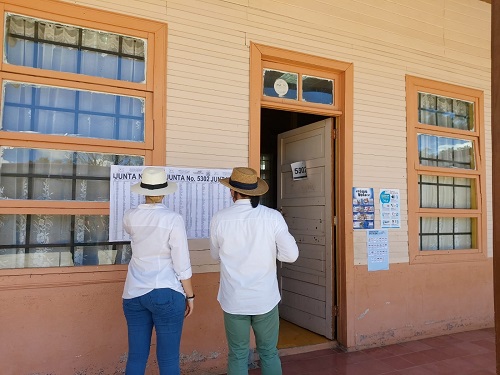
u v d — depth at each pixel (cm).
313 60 410
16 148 301
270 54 388
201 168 350
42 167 309
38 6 303
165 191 263
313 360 388
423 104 488
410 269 453
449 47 497
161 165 336
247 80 375
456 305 480
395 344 436
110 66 331
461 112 515
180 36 350
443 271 474
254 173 270
